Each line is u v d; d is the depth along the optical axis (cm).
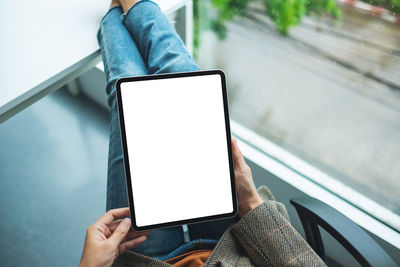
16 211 126
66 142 142
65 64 79
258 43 104
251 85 113
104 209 128
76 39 84
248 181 67
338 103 99
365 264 61
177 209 65
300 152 114
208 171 66
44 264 116
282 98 109
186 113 65
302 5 90
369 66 88
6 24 84
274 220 60
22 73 77
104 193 131
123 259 61
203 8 106
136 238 65
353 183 106
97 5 91
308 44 95
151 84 64
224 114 66
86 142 143
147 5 86
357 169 104
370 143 98
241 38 106
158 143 65
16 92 74
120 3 89
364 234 64
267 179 114
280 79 106
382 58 85
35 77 76
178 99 65
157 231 73
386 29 81
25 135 143
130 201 64
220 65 117
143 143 65
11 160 137
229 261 61
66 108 150
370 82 90
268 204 62
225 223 75
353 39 87
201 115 65
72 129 146
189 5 102
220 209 66
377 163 100
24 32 83
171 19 105
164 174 65
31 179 133
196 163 65
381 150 97
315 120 106
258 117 118
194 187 65
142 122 64
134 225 63
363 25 84
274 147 117
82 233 122
